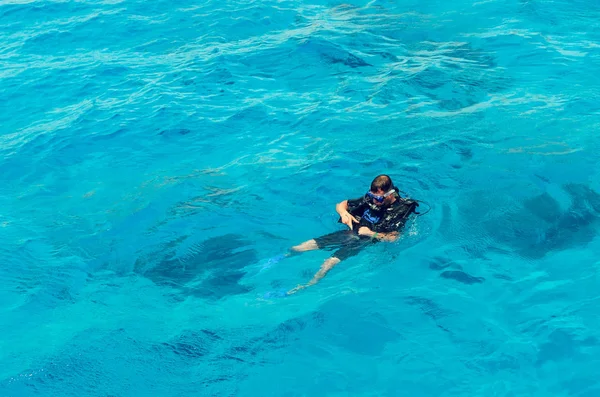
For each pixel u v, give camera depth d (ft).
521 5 45.09
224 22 45.42
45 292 21.93
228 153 30.32
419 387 17.28
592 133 29.12
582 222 23.52
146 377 18.19
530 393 16.79
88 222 25.89
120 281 22.44
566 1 45.34
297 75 37.55
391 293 20.81
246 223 25.18
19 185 28.99
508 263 21.84
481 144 29.01
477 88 34.42
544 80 34.78
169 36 43.83
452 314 19.77
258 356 18.72
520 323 19.21
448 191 25.93
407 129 30.78
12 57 41.98
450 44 40.34
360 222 24.03
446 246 22.85
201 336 19.61
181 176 28.68
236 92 35.91
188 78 37.68
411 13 45.85
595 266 21.29
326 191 26.71
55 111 35.35
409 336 19.06
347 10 47.21
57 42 43.88
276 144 30.63
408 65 37.76
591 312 19.34
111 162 30.32
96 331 20.04
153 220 25.73
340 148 29.68
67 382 18.08
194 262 23.24
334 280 21.61
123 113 34.35
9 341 19.71
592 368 17.37
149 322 20.35
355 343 18.94
